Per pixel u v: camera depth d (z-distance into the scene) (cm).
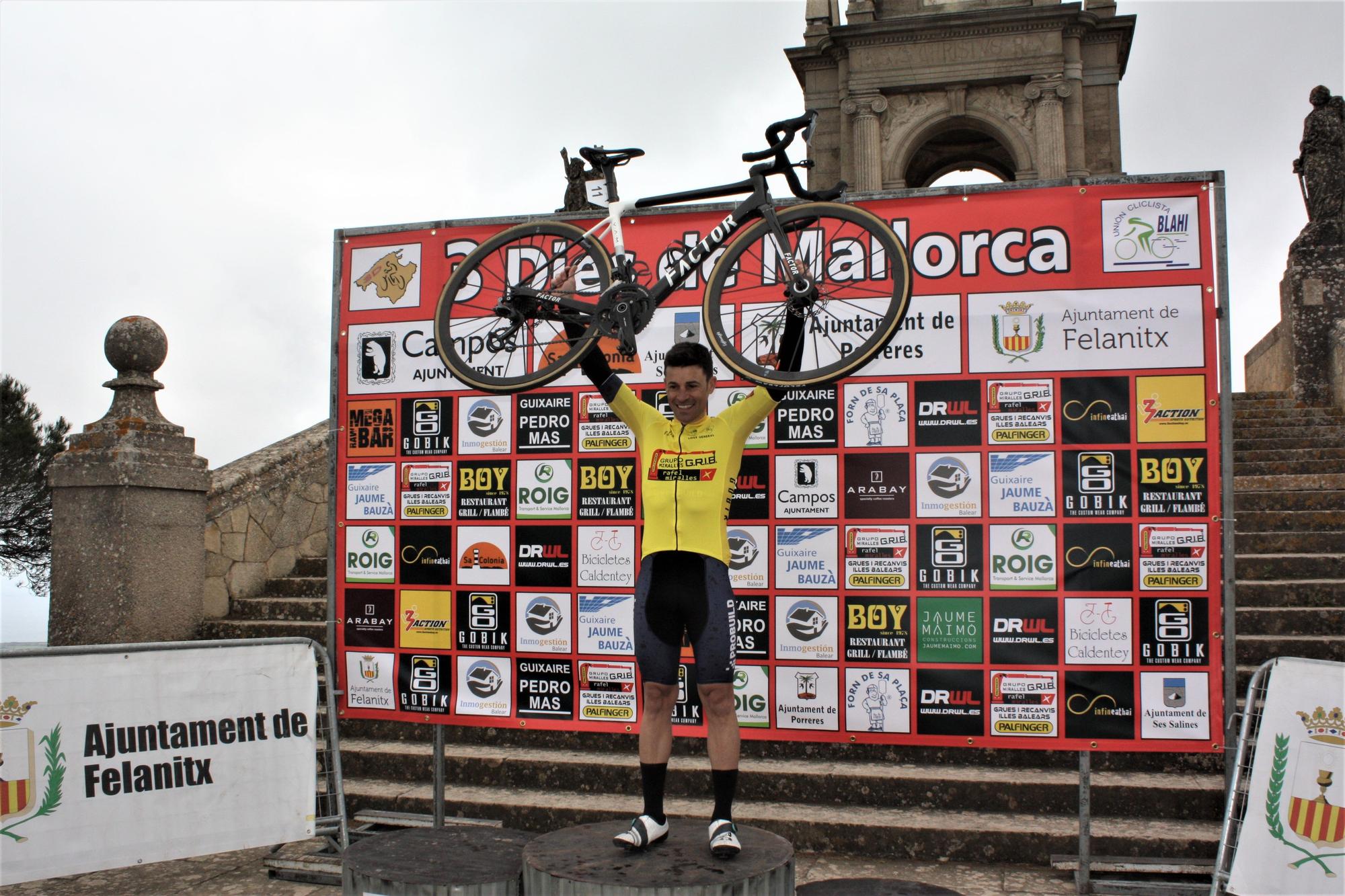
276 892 405
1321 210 969
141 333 601
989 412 418
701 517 327
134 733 391
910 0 1878
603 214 458
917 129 1822
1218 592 398
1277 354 1040
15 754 371
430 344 470
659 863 308
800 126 329
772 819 427
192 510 602
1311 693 345
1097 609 406
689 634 322
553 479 455
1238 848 350
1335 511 621
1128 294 410
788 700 430
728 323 443
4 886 407
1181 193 409
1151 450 405
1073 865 388
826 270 380
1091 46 1820
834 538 429
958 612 417
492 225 467
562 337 443
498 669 454
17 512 1348
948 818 427
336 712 447
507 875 325
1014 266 419
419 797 471
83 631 567
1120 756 455
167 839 391
